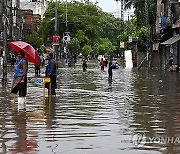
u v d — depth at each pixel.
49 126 12.04
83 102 17.73
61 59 94.31
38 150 9.23
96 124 12.41
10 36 76.69
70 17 90.06
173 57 51.66
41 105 16.59
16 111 14.90
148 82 30.66
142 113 14.70
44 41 91.69
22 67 15.52
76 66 66.75
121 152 9.08
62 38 91.00
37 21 119.06
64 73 43.44
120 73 45.06
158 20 63.59
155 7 69.69
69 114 14.29
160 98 19.58
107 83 29.42
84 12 92.12
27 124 12.33
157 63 64.44
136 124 12.47
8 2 82.19
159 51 59.38
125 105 16.89
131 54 67.38
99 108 15.88
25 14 114.25
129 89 24.52
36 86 25.61
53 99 18.72
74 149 9.34
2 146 9.59
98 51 130.88
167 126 12.22
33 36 93.75
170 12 55.06
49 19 89.12
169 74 42.69
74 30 91.06
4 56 28.17
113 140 10.24
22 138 10.43
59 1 92.00
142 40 70.31
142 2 71.06
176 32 54.34
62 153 8.98
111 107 16.22
